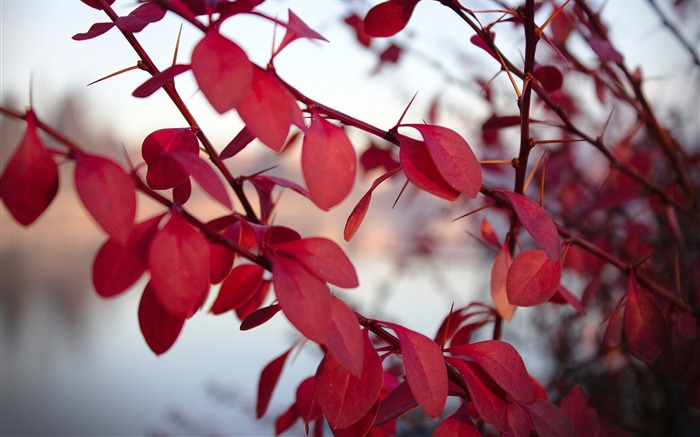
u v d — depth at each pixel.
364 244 1.04
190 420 0.80
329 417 0.20
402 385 0.23
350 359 0.19
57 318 1.23
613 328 0.30
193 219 0.20
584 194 0.59
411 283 1.06
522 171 0.25
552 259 0.22
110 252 0.20
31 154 0.18
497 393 0.23
